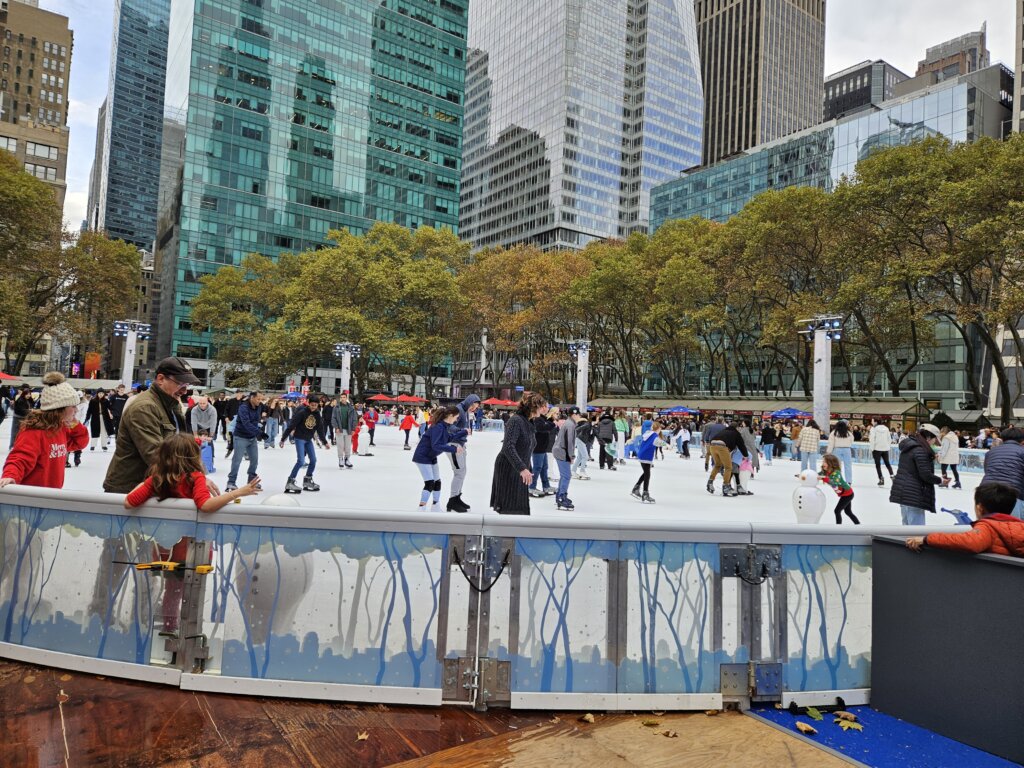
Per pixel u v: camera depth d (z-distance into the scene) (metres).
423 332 52.31
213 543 3.00
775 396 50.00
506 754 2.52
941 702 2.79
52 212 40.34
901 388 55.84
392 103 82.69
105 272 44.97
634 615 2.98
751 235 38.12
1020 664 2.52
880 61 134.50
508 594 2.95
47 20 110.62
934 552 2.86
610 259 45.94
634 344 61.97
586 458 15.33
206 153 68.62
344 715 2.80
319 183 76.00
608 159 118.88
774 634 3.07
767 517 10.12
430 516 2.94
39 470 3.84
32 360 79.56
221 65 69.56
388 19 82.56
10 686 2.93
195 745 2.48
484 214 133.62
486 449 23.83
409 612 2.94
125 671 3.03
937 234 32.09
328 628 2.94
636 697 2.94
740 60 145.25
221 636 2.97
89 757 2.35
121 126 148.88
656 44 123.81
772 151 81.38
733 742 2.69
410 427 21.75
